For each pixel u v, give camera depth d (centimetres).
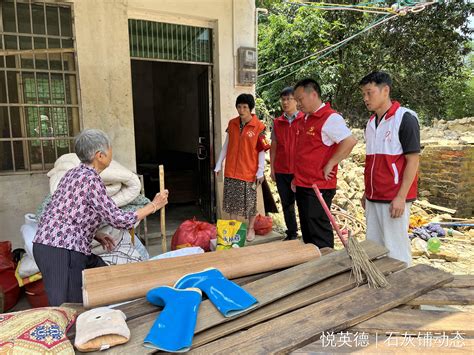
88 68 374
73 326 131
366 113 1203
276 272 179
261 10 470
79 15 364
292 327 126
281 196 409
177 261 174
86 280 155
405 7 557
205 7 429
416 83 1147
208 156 488
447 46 1101
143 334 122
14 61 347
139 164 681
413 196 250
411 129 236
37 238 204
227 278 167
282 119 398
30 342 108
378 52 1134
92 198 200
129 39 408
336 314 134
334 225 191
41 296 281
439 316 137
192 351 114
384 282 156
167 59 432
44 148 369
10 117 351
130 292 149
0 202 352
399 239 251
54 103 368
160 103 762
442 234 507
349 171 667
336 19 1105
